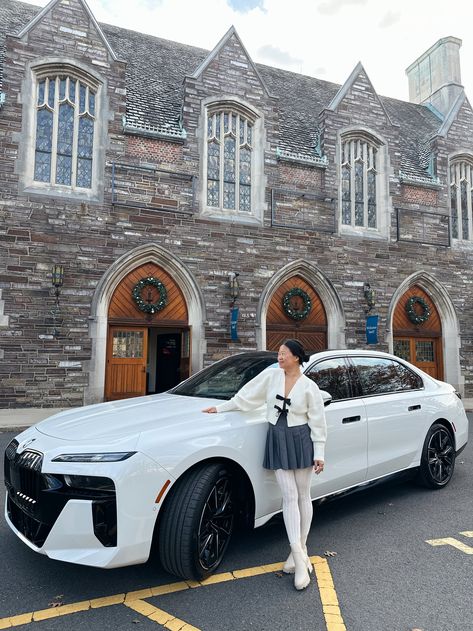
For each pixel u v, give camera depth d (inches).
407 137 674.2
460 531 155.0
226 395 157.9
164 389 585.3
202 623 102.0
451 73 768.3
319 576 123.3
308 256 509.0
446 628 100.3
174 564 114.8
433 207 587.8
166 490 114.0
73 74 434.9
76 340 409.4
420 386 203.6
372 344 508.1
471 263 601.9
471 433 361.4
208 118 492.4
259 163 501.0
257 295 481.7
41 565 129.3
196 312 456.4
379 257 545.6
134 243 437.7
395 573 125.3
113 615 105.3
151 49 610.9
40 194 409.1
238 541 146.5
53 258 408.5
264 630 99.6
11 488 126.7
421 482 197.0
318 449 121.3
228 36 502.6
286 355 125.8
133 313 442.6
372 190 566.9
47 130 428.5
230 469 129.6
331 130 536.4
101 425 127.7
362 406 167.0
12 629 99.9
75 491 109.3
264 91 510.0
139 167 443.8
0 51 470.9
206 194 477.7
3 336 387.5
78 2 440.8
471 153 616.7
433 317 587.5
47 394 397.4
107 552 106.1
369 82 568.4
